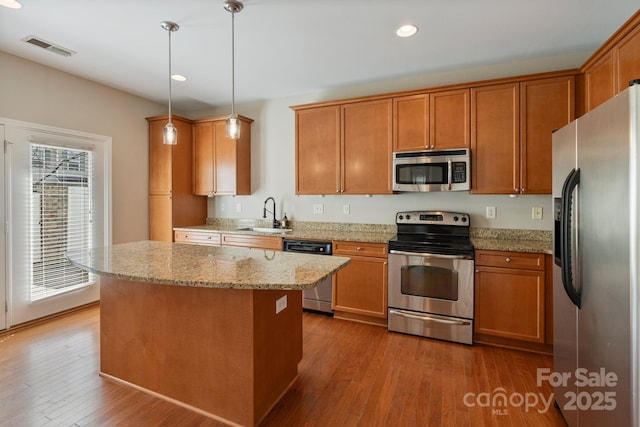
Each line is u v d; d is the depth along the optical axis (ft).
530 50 9.02
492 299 8.49
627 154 3.59
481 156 9.27
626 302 3.66
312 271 5.32
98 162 11.63
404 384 6.85
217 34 8.13
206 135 13.78
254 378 5.49
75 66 10.13
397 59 9.61
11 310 9.41
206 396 5.83
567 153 5.27
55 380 6.87
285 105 13.24
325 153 11.29
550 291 7.97
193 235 12.89
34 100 9.82
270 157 13.58
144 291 6.34
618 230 3.79
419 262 9.12
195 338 5.89
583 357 4.77
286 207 13.32
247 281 4.66
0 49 8.97
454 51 9.08
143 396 6.34
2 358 7.79
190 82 11.57
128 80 11.35
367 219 11.85
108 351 6.86
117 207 12.34
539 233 9.56
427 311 9.11
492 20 7.47
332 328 9.79
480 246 8.62
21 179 9.56
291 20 7.47
